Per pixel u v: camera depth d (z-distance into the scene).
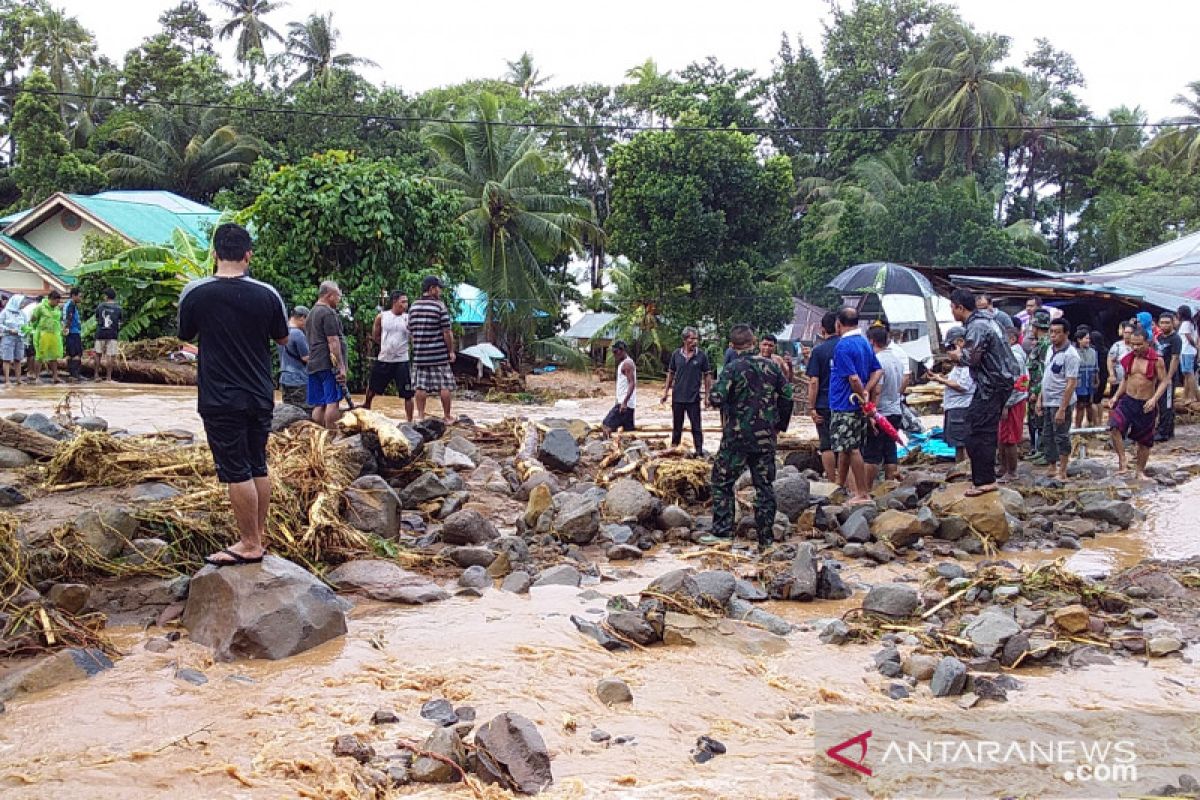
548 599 6.94
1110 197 44.34
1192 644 6.18
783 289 36.75
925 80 43.91
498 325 34.41
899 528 8.63
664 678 5.51
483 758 4.22
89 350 23.45
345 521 7.83
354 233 21.52
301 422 9.37
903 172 43.66
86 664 5.30
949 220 37.00
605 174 51.84
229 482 5.82
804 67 50.06
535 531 8.87
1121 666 5.86
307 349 11.46
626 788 4.16
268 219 21.66
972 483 9.38
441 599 6.88
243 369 5.79
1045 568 7.23
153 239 31.14
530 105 47.31
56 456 8.12
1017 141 46.00
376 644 5.86
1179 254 25.33
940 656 5.91
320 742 4.46
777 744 4.70
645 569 7.98
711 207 35.91
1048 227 51.94
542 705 5.04
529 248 34.62
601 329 38.62
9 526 6.51
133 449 8.27
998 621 6.12
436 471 9.97
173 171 43.66
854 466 9.85
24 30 48.81
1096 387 14.78
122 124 45.31
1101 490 10.80
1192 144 41.50
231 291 5.79
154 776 4.10
